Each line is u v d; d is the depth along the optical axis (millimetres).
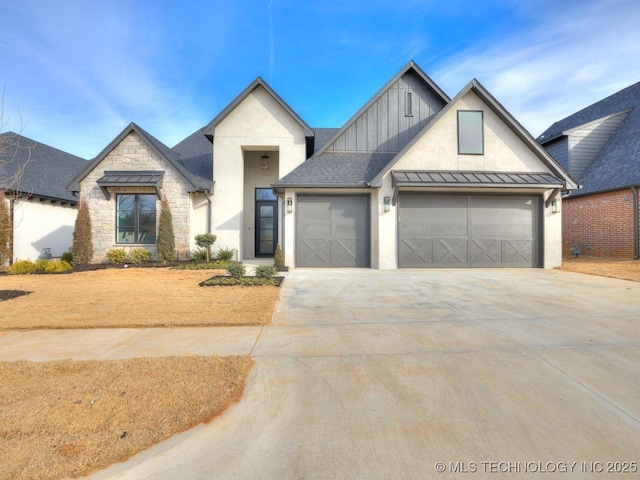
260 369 3477
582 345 4125
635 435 2369
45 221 14812
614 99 18438
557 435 2369
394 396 2932
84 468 2029
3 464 2021
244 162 16094
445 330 4770
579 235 15641
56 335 4574
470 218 11703
